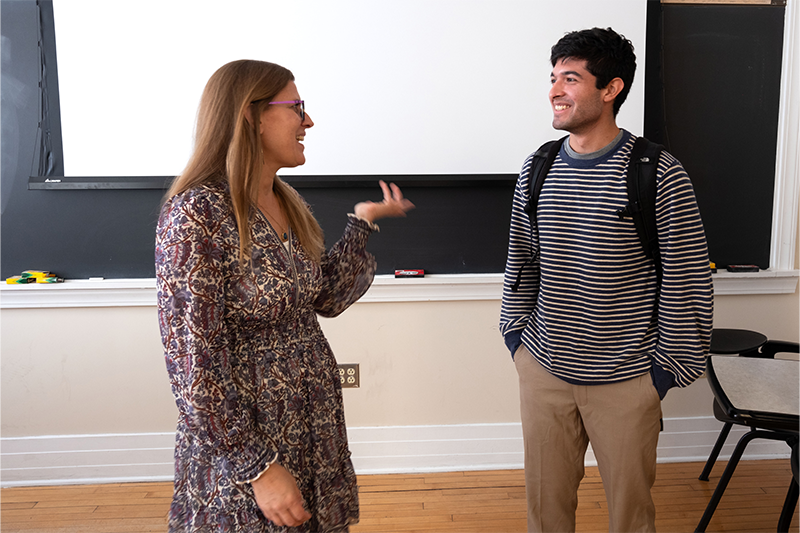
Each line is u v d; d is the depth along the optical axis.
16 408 2.41
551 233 1.50
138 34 2.29
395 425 2.54
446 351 2.51
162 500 2.31
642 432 1.46
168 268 0.95
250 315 1.04
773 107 2.45
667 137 2.44
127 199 2.39
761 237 2.52
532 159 1.60
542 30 2.34
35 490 2.39
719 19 2.39
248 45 2.32
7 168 2.35
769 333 2.54
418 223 2.47
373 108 2.37
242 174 1.04
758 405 1.52
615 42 1.39
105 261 2.41
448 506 2.26
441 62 2.35
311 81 2.35
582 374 1.48
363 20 2.33
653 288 1.45
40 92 2.33
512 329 1.67
